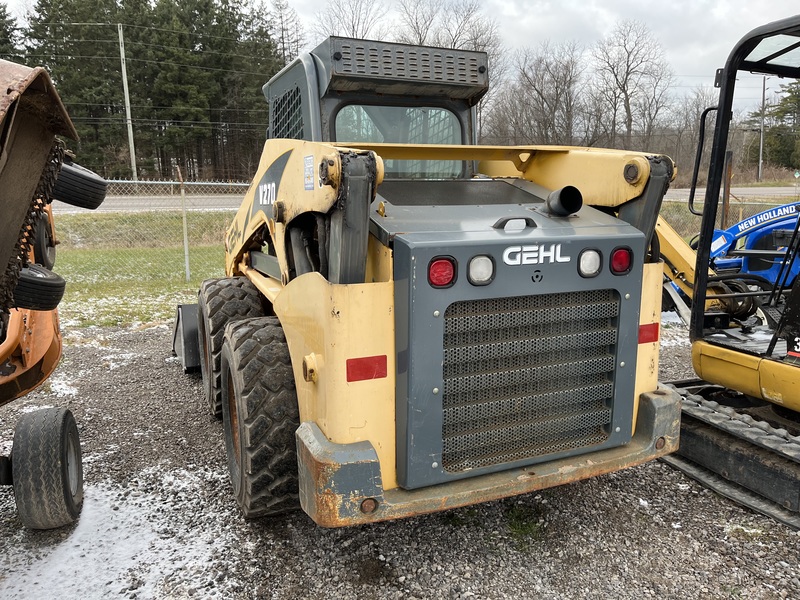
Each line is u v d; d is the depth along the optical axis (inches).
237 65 1780.3
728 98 136.3
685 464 145.1
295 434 100.6
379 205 102.3
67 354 250.2
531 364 102.6
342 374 92.4
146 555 114.0
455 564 110.7
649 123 1560.0
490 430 101.3
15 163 85.7
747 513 127.3
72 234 601.9
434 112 154.1
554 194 108.7
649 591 103.3
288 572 108.8
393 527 122.3
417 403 93.6
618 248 104.0
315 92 139.1
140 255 534.3
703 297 145.6
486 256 93.8
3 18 1678.2
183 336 219.5
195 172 1731.1
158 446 162.7
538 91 1421.0
